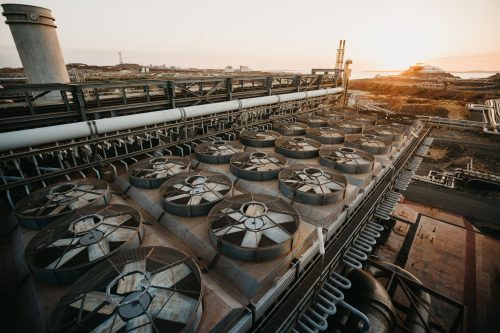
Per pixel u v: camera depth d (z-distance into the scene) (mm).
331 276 12672
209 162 17453
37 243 8883
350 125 26750
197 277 7445
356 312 10914
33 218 10211
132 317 6117
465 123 49656
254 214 10617
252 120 26609
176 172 14773
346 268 15250
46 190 12117
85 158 16031
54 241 8852
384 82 157375
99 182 13039
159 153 18422
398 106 79312
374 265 15594
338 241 13148
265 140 20672
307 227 11164
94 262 8055
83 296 6586
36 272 7855
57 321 6164
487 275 20875
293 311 9219
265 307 8406
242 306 7840
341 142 22188
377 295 12352
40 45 14906
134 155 17203
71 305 6500
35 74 15539
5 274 8977
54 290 7859
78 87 14211
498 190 33281
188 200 12078
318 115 33219
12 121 12641
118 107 16359
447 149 44312
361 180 15531
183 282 7270
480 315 17531
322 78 37125
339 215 13211
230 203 11305
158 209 12461
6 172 13758
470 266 21797
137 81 16875
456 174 36062
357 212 15711
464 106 74875
